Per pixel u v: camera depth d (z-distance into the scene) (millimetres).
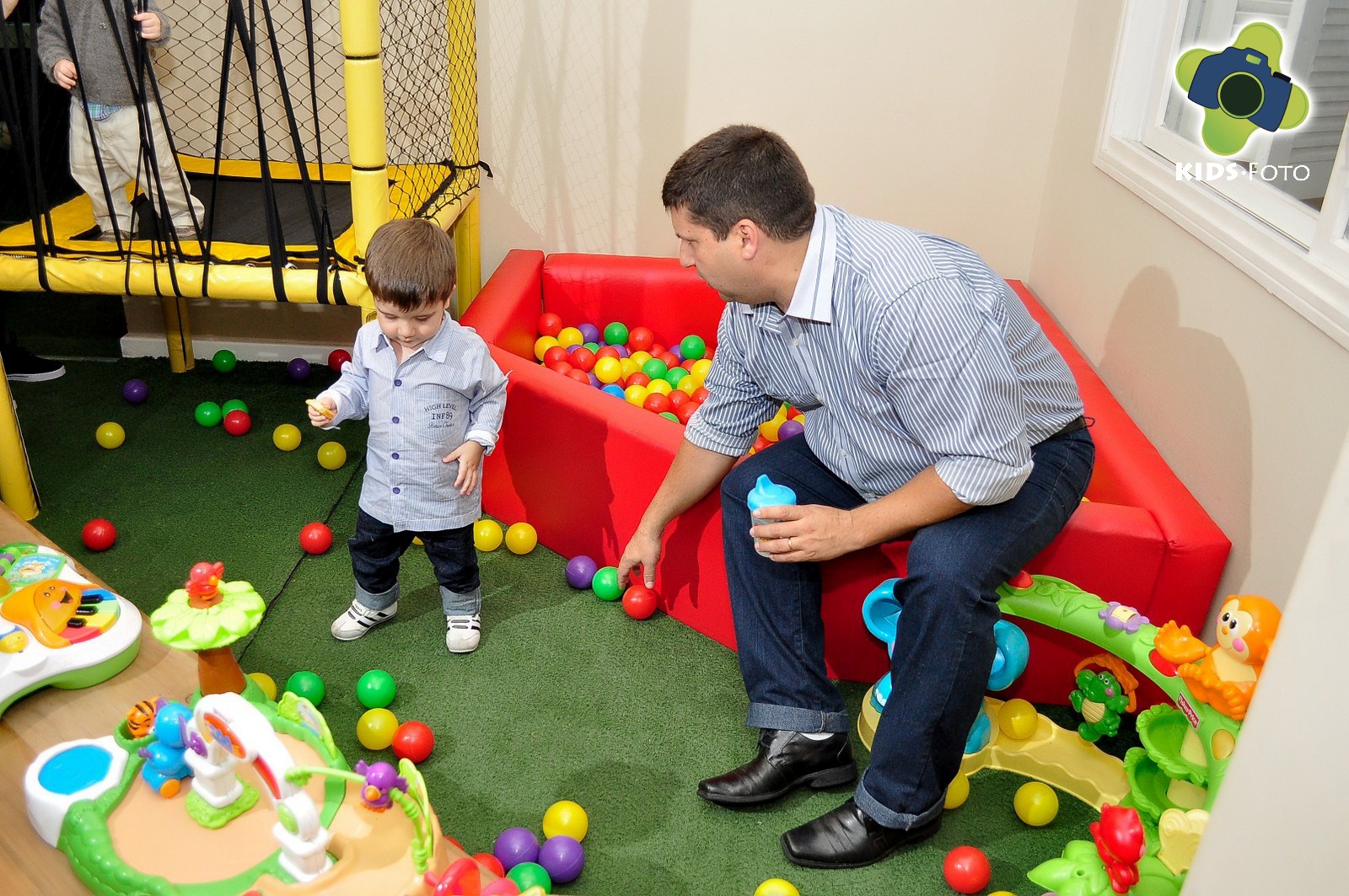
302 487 2934
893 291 1703
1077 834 1950
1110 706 1953
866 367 1789
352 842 1403
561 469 2559
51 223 2535
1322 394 1842
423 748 2023
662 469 2322
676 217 1742
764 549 1836
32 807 1487
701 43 3180
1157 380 2457
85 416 3225
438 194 2945
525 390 2557
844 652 2242
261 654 2303
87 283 2436
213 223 2668
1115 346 2697
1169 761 1696
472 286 3354
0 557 1960
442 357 2115
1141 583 2088
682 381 3215
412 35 3129
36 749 1657
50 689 1768
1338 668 927
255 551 2650
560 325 3441
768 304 1872
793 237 1727
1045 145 3213
